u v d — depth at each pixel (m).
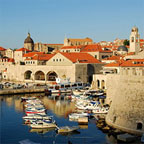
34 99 105.38
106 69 127.06
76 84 135.50
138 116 55.94
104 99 105.38
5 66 191.62
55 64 156.75
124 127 57.91
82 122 69.81
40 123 67.50
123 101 60.31
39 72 166.12
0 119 76.06
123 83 61.91
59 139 58.12
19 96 119.62
